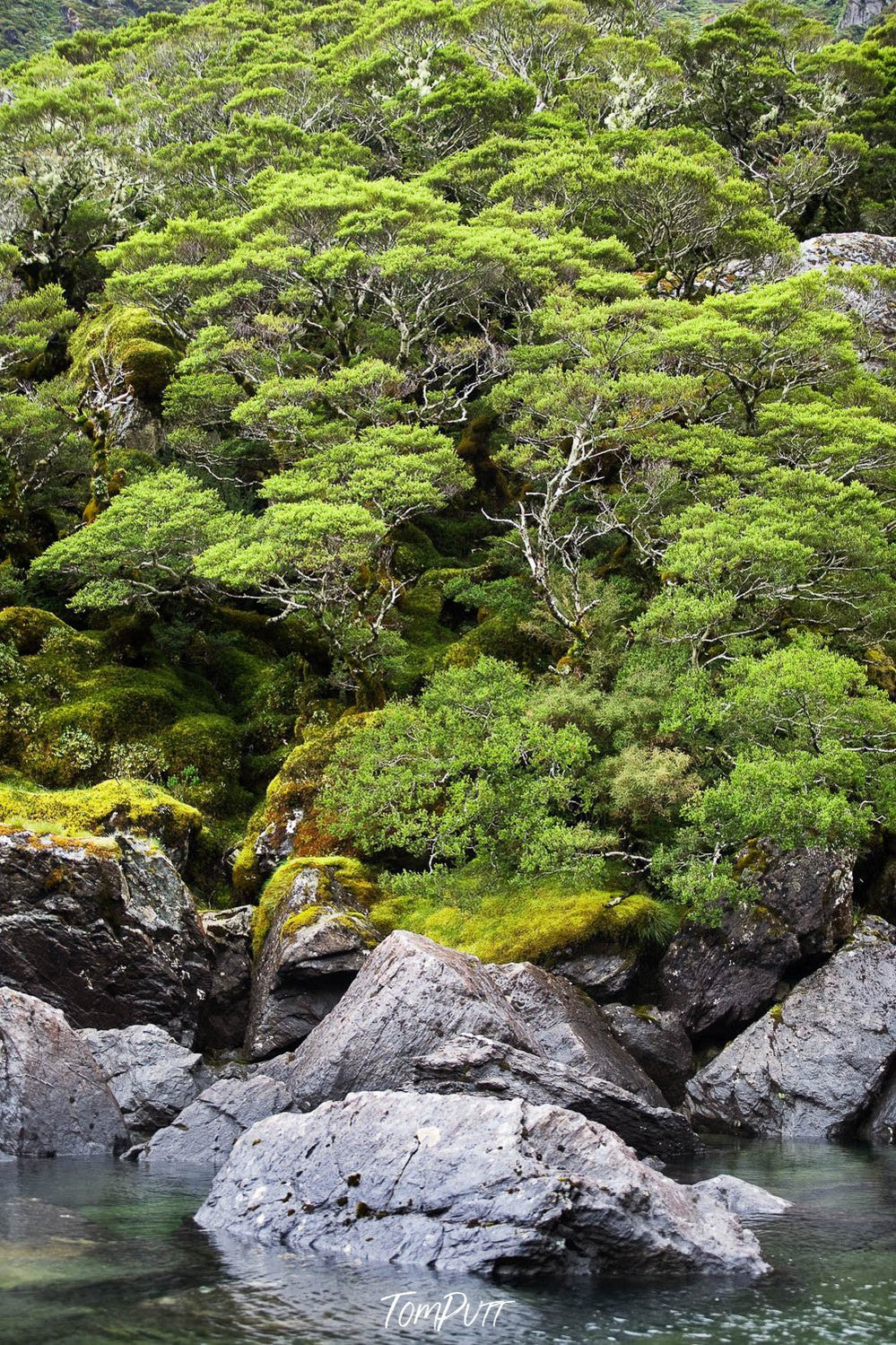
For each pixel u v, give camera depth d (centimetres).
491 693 2508
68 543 3033
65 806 2469
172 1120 1714
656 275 4253
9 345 3947
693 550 2405
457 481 3034
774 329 3109
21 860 2097
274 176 4541
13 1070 1592
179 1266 1076
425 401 3697
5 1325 925
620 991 2169
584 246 3819
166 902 2255
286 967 2158
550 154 4409
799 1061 1936
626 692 2477
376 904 2444
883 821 2303
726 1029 2145
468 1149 1147
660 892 2383
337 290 3856
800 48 6844
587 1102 1513
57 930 2089
